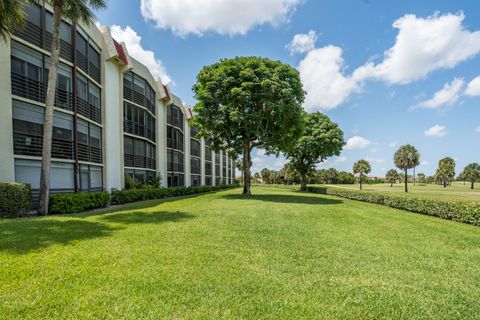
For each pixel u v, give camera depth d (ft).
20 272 12.37
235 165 238.27
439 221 32.91
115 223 25.14
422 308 10.61
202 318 9.23
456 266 15.84
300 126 65.05
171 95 97.04
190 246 17.71
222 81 56.65
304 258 16.30
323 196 73.72
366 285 12.59
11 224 23.94
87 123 51.96
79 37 49.93
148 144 78.95
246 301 10.58
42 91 42.14
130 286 11.39
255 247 18.25
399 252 18.43
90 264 13.75
